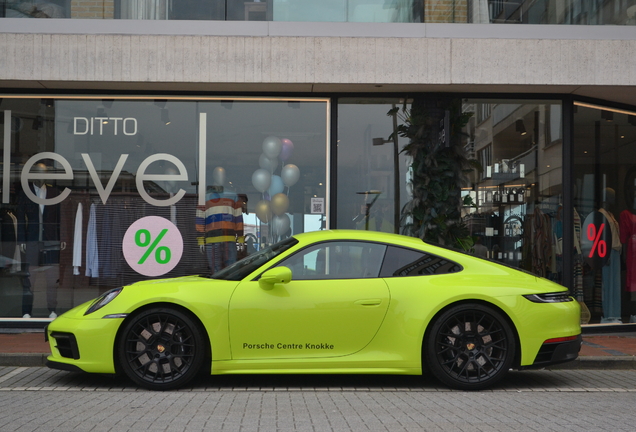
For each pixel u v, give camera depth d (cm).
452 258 588
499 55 870
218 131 929
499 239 922
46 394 547
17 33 860
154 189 923
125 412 473
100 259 915
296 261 578
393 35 883
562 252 926
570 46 873
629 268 966
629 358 705
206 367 580
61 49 859
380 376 638
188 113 929
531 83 870
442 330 563
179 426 428
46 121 918
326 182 928
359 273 575
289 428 424
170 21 877
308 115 933
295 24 880
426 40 870
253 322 554
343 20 891
